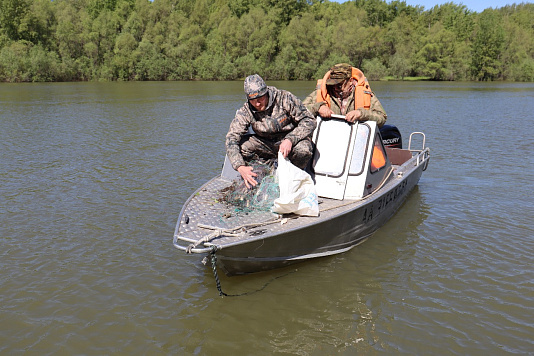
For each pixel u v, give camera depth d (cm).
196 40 6800
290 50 6681
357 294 490
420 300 478
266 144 560
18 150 1193
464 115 2042
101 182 885
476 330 426
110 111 2172
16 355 394
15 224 668
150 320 445
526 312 453
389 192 642
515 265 548
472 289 496
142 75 6350
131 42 6322
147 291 495
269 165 568
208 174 946
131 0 8238
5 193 812
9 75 5512
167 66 6397
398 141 900
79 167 1004
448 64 7338
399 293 491
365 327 434
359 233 596
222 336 421
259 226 490
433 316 449
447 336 418
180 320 445
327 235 534
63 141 1332
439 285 506
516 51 7738
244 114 539
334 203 566
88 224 671
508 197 798
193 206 543
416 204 767
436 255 578
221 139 1366
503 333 421
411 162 777
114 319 446
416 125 1708
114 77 6241
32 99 2919
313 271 539
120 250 590
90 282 512
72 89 4144
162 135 1445
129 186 858
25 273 529
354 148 593
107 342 412
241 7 8794
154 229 656
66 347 405
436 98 3144
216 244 449
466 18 9106
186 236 469
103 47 6406
